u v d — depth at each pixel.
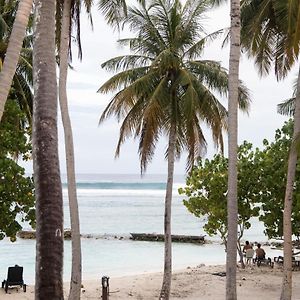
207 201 25.02
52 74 6.73
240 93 18.30
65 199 99.06
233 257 12.45
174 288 22.25
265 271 26.41
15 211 14.93
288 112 22.61
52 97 6.65
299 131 14.23
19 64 19.98
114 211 78.31
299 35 13.02
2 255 36.22
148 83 17.36
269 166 21.53
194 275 25.78
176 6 18.25
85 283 23.94
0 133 14.98
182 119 18.05
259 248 28.77
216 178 24.47
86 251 39.75
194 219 70.50
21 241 43.97
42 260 6.28
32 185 14.98
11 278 20.89
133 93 16.98
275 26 17.27
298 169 18.64
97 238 47.59
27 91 20.70
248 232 55.03
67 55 15.52
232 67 12.77
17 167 14.52
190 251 40.66
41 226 6.34
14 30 7.57
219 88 17.92
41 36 6.78
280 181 20.94
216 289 22.12
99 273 29.98
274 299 19.64
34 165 6.54
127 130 18.05
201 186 25.25
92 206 87.25
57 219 6.39
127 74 18.19
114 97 17.69
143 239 47.16
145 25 18.39
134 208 84.19
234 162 12.66
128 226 58.72
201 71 17.92
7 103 15.30
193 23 18.33
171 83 17.91
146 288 22.69
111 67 18.73
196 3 18.31
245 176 23.25
